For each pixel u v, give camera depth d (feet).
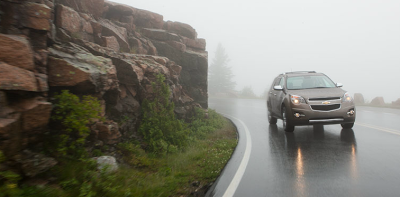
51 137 14.80
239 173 16.56
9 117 11.69
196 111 37.60
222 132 32.09
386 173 15.19
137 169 17.29
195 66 43.11
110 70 19.72
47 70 16.10
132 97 24.14
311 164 17.57
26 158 12.37
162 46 41.16
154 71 27.07
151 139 21.80
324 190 13.24
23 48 13.57
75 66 16.65
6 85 12.05
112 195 12.20
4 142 10.87
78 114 14.76
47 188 11.34
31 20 16.67
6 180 10.46
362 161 17.63
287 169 16.80
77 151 15.33
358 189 13.15
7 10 16.19
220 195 13.33
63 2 28.84
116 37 31.14
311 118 26.14
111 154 17.80
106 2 37.11
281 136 27.58
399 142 22.62
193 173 17.06
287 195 12.90
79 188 12.16
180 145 23.36
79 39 22.85
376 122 34.88
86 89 17.33
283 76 33.73
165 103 25.34
